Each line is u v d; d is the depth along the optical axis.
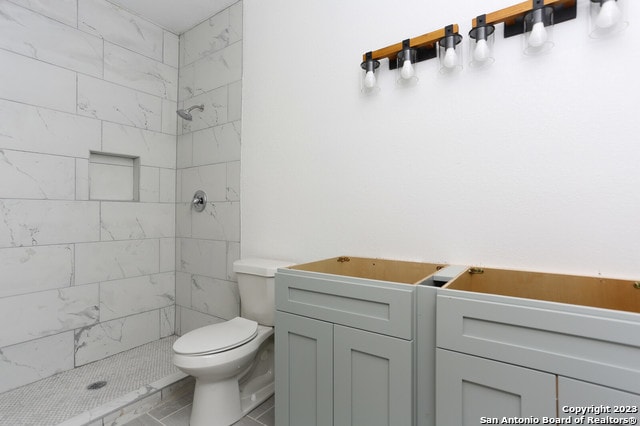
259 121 2.02
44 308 1.89
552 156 1.15
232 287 2.18
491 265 1.27
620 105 1.04
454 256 1.35
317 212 1.75
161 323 2.49
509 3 1.21
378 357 1.06
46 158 1.91
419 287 1.01
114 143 2.23
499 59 1.23
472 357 0.88
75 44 2.03
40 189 1.88
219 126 2.27
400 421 1.01
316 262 1.50
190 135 2.48
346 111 1.65
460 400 0.90
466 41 1.30
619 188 1.05
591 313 0.75
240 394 1.76
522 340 0.82
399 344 1.01
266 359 1.89
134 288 2.33
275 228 1.94
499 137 1.25
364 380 1.09
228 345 1.50
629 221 1.04
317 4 1.76
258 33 2.04
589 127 1.09
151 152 2.44
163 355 2.21
